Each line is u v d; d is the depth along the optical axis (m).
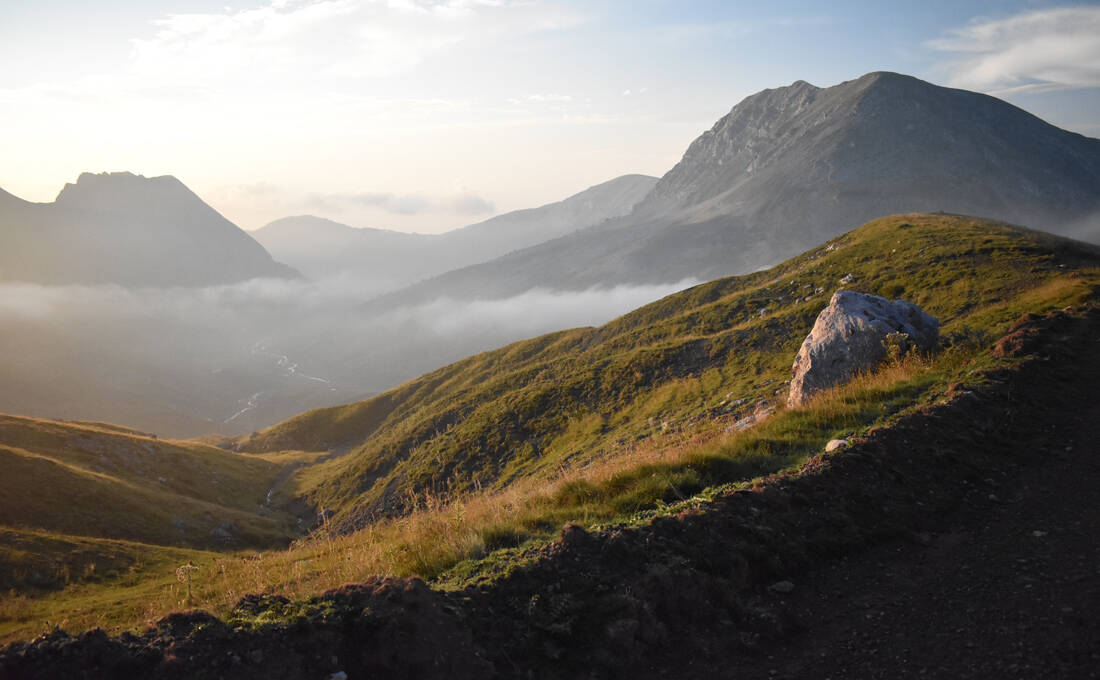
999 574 6.41
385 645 4.90
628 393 54.38
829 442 10.27
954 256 44.00
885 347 17.59
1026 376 12.88
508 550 7.02
